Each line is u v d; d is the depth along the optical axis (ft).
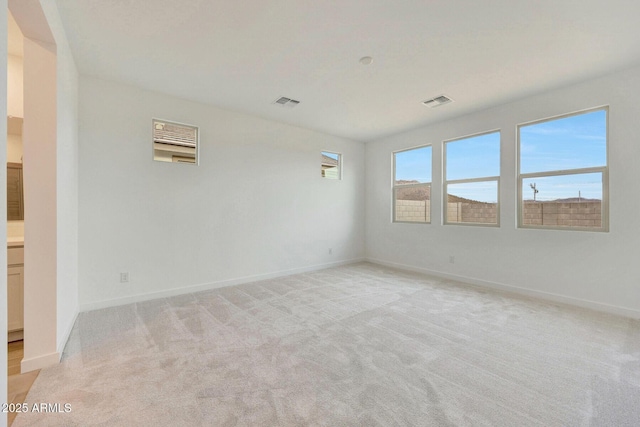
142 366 6.49
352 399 5.40
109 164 10.35
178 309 10.14
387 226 17.98
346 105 12.68
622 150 9.55
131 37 7.82
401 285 13.38
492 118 12.93
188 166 12.14
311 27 7.40
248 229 13.92
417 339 7.85
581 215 10.65
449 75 9.89
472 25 7.23
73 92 8.86
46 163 6.51
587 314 9.66
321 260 17.07
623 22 7.02
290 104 12.58
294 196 15.75
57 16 6.66
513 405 5.22
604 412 5.01
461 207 14.42
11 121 8.98
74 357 6.87
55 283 6.59
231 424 4.77
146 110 11.12
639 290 9.27
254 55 8.73
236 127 13.51
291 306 10.48
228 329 8.49
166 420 4.85
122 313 9.71
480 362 6.69
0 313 3.18
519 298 11.43
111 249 10.39
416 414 5.00
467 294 11.96
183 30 7.54
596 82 10.03
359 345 7.52
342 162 18.21
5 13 3.37
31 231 6.37
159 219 11.42
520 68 9.39
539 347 7.39
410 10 6.72
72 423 4.77
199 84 10.69
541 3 6.42
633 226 9.37
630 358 6.82
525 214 12.14
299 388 5.73
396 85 10.68
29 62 6.35
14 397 5.41
